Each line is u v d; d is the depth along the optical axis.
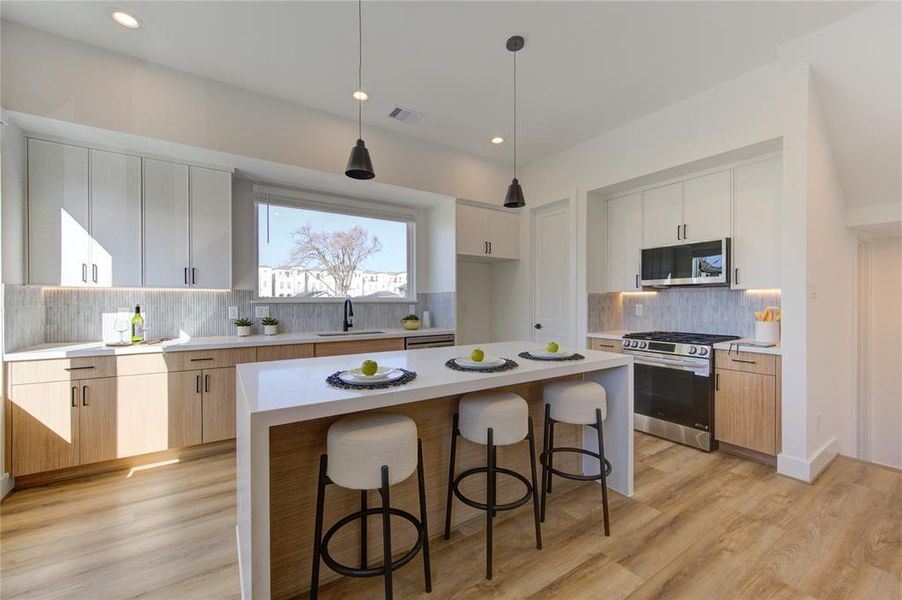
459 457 2.03
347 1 2.14
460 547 1.84
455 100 3.21
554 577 1.64
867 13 2.24
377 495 1.76
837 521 2.03
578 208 4.06
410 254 4.59
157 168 2.90
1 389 2.25
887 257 3.70
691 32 2.40
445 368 1.88
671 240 3.54
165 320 3.16
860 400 3.67
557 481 2.44
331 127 3.41
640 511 2.14
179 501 2.25
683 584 1.59
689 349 3.06
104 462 2.61
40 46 2.34
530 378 1.84
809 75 2.48
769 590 1.56
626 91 3.07
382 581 1.63
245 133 3.01
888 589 1.56
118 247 2.74
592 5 2.18
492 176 4.52
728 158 3.05
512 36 2.44
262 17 2.26
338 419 1.66
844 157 2.82
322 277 4.01
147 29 2.35
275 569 1.53
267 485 1.26
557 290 4.37
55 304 2.77
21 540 1.88
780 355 2.62
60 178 2.57
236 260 3.49
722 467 2.70
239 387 1.70
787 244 2.56
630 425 2.30
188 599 1.53
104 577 1.64
